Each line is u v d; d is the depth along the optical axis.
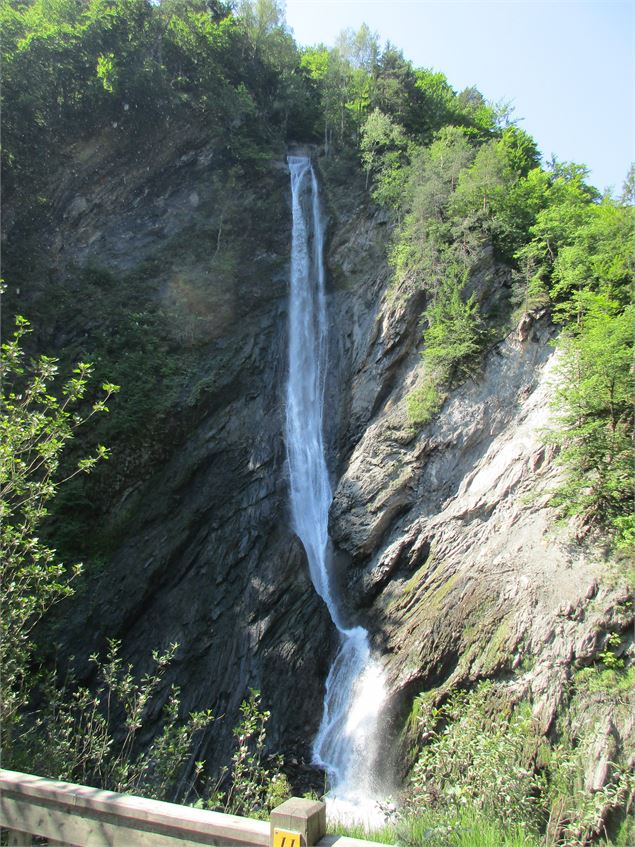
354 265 29.33
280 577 20.83
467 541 19.23
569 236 22.23
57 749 9.38
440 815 8.15
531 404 20.59
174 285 28.50
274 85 38.59
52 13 30.91
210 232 30.39
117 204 30.02
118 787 9.46
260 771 11.03
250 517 22.72
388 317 25.23
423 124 36.88
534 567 17.19
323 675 19.09
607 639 15.14
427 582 19.22
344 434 24.92
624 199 21.81
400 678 17.47
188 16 34.38
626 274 20.59
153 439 24.56
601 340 17.70
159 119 31.58
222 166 32.62
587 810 10.18
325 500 24.58
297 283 30.33
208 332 27.89
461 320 22.34
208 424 25.31
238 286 29.38
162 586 21.22
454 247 24.45
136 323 26.78
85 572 21.50
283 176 33.53
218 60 35.38
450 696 16.42
